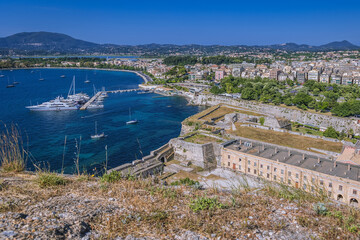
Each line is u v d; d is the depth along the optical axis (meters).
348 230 15.18
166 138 120.81
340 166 63.00
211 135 95.81
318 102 144.00
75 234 13.44
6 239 12.01
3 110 173.25
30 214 15.04
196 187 22.31
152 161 83.56
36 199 17.34
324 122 131.50
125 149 106.31
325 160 67.25
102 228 14.52
